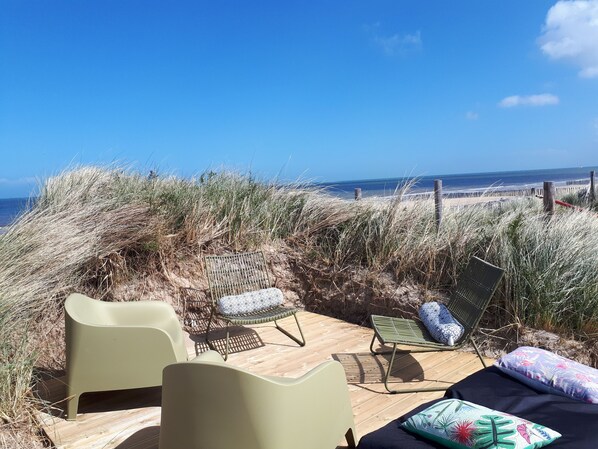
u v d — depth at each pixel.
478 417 1.91
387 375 3.29
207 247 5.39
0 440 2.58
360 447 2.04
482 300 3.43
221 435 1.90
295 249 5.78
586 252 4.07
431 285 4.75
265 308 4.31
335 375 2.26
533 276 4.02
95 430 2.80
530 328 4.00
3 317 3.22
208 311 4.97
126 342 2.89
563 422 1.96
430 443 1.93
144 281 4.79
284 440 1.88
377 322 3.66
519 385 2.45
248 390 1.84
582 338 3.83
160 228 4.93
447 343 3.33
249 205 5.85
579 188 12.00
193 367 1.91
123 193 5.39
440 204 5.02
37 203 4.90
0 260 3.70
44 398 3.20
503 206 5.86
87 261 4.44
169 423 2.03
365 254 5.22
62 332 4.02
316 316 5.20
